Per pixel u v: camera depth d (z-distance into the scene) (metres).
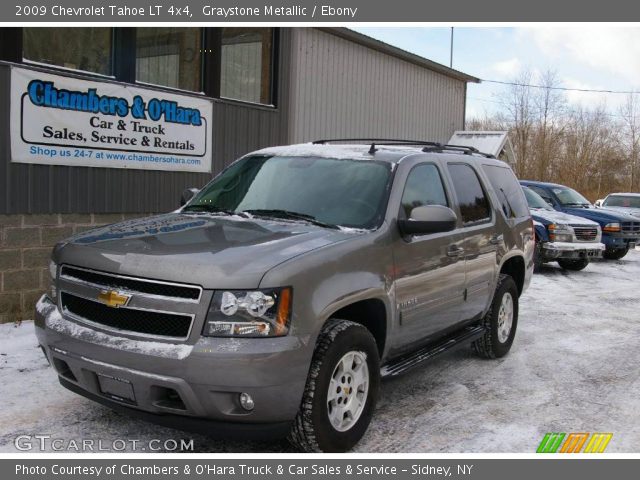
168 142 8.81
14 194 6.99
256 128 10.56
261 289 3.42
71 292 3.87
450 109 17.50
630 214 17.41
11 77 6.87
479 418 4.77
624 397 5.41
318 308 3.61
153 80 8.82
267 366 3.36
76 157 7.59
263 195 4.86
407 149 5.32
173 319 3.48
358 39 13.15
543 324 8.26
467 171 5.80
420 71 15.93
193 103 9.17
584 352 6.87
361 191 4.62
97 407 4.59
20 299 7.14
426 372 5.90
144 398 3.49
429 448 4.18
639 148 55.69
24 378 5.09
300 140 12.10
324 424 3.70
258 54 10.73
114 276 3.65
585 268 14.45
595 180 54.34
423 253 4.67
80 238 4.18
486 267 5.72
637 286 11.99
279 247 3.76
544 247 12.95
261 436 3.54
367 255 4.09
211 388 3.35
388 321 4.30
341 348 3.77
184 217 4.68
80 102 7.59
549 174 53.44
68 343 3.73
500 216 6.10
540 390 5.50
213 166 9.66
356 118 13.70
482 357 6.36
